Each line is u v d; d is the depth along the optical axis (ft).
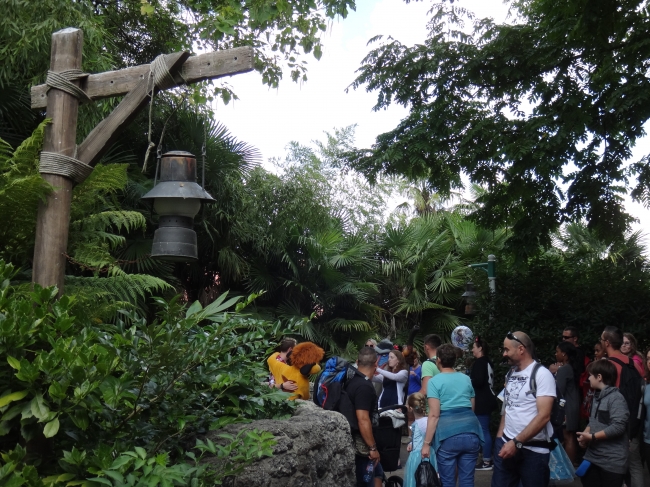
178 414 11.08
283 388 17.71
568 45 34.91
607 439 19.80
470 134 36.68
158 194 13.91
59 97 13.07
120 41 41.04
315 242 57.57
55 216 12.78
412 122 39.88
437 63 38.01
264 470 11.49
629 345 26.04
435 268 76.02
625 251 67.51
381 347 31.63
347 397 18.93
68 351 9.14
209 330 12.49
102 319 16.30
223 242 48.49
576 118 34.22
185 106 39.65
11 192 12.67
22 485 8.60
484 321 38.01
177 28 39.01
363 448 18.84
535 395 17.80
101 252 16.30
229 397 12.89
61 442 10.44
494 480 18.83
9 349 9.21
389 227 77.61
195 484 9.70
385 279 75.10
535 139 35.60
